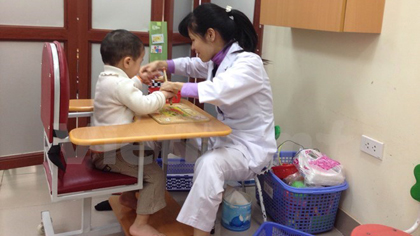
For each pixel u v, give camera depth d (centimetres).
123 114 157
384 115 180
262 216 215
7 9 232
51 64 134
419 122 164
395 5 172
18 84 245
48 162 156
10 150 248
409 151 169
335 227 212
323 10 183
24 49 242
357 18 175
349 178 203
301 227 200
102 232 181
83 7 245
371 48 185
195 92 167
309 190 193
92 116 166
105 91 156
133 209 187
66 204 200
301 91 236
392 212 179
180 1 248
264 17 232
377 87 183
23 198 206
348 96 201
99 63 257
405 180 172
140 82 178
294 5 203
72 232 177
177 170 209
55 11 243
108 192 156
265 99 189
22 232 182
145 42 257
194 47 186
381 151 182
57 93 135
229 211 196
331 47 211
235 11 182
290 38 244
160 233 171
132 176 160
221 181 170
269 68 265
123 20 257
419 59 163
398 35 172
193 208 166
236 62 176
